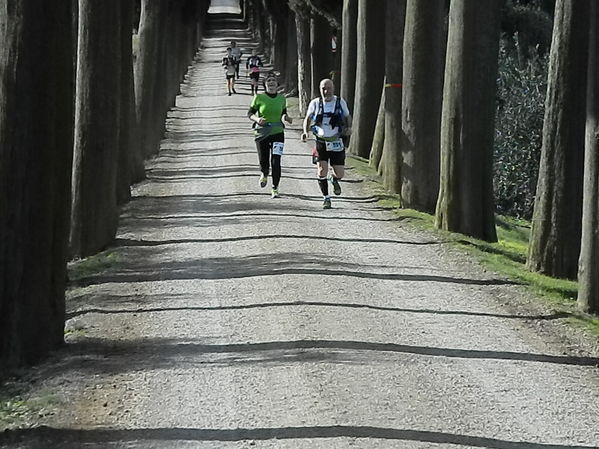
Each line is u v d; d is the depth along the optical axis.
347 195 40.41
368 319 21.50
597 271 22.95
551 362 18.92
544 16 75.62
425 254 29.06
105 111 30.88
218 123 75.00
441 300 23.58
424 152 36.97
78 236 30.50
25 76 19.03
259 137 38.84
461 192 32.84
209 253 28.86
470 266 27.50
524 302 23.77
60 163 19.56
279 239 30.66
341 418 15.45
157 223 34.44
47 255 19.39
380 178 45.47
